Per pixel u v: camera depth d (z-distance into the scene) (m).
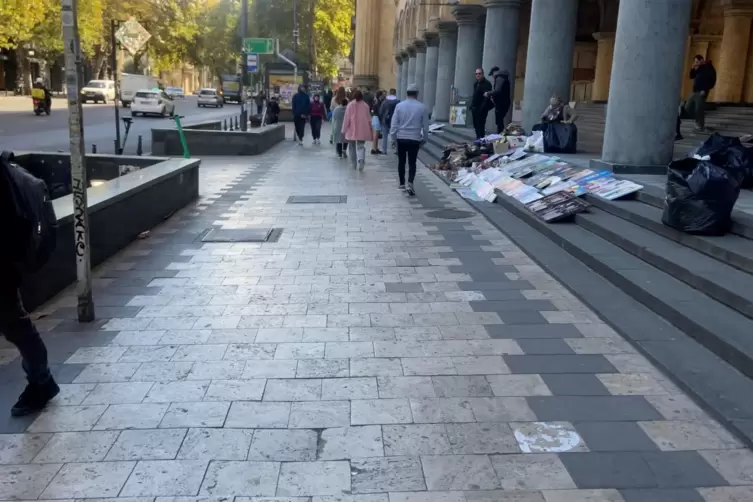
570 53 14.14
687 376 4.08
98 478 3.11
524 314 5.39
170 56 58.00
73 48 4.72
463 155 13.97
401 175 11.75
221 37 65.06
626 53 9.22
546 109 13.38
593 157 11.67
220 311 5.41
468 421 3.66
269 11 57.38
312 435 3.51
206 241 7.82
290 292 5.93
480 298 5.80
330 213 9.71
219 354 4.55
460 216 9.59
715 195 6.12
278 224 8.87
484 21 20.84
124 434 3.50
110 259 6.93
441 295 5.88
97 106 43.66
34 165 10.45
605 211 8.11
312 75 54.44
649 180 8.71
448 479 3.12
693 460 3.28
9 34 39.00
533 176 10.52
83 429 3.55
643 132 9.29
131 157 10.59
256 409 3.79
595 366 4.38
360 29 48.09
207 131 17.69
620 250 6.75
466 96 20.89
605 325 5.12
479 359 4.49
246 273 6.51
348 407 3.82
